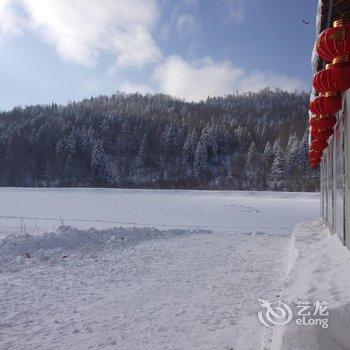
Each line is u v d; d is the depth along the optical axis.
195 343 5.45
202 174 90.88
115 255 12.70
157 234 17.02
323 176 14.52
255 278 9.12
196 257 12.17
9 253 12.70
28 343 5.67
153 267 10.80
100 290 8.55
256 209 44.00
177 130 101.75
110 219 34.22
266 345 4.12
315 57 6.08
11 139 97.31
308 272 5.78
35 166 93.12
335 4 5.48
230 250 13.39
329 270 5.79
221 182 87.75
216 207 46.06
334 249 7.70
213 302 7.33
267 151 89.19
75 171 91.81
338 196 8.65
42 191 69.62
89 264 11.45
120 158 98.06
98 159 91.50
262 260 11.43
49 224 30.06
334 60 4.73
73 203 50.97
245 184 85.31
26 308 7.35
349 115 6.69
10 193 65.94
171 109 119.69
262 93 126.31
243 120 112.25
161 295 7.99
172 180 90.88
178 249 13.69
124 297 7.94
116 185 90.00
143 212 40.66
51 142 95.62
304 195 61.88
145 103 128.88
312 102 6.11
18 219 33.56
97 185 89.38
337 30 4.48
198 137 98.25
